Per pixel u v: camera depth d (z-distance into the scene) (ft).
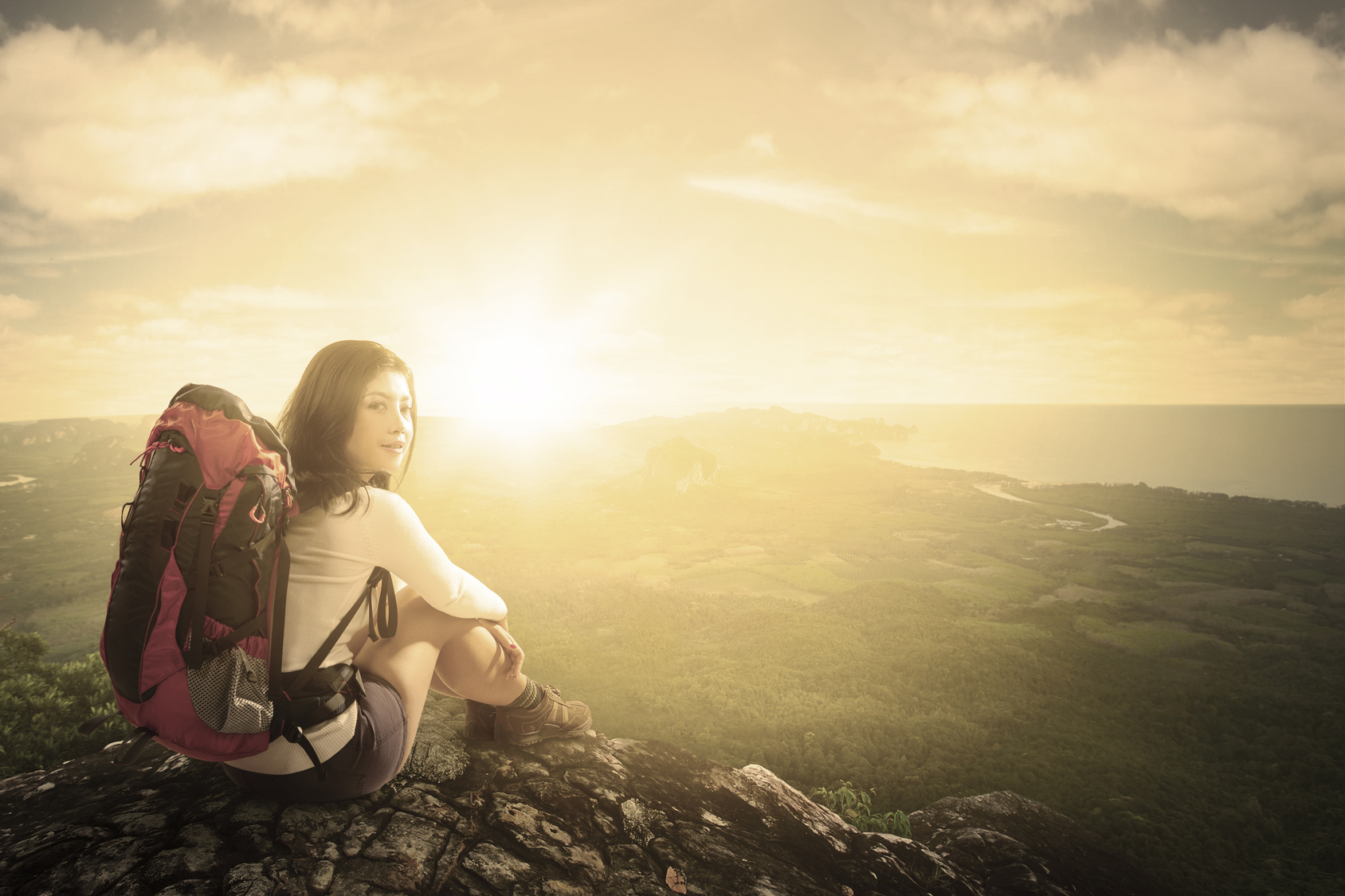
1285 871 149.38
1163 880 140.67
